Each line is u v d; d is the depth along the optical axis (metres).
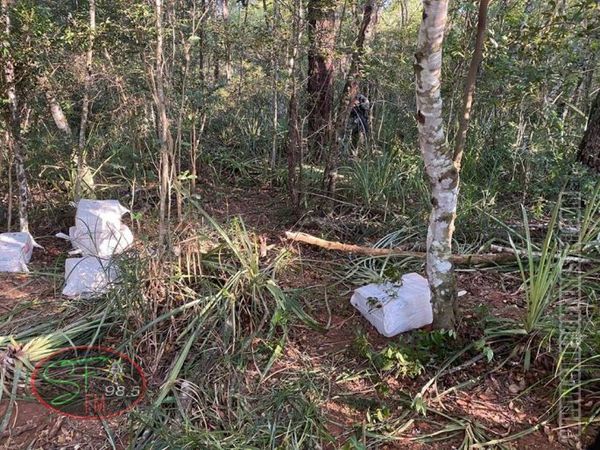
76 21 4.70
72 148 5.41
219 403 2.67
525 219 3.28
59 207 5.26
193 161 4.35
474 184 5.41
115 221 4.05
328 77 6.05
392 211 5.10
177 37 4.71
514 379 2.84
